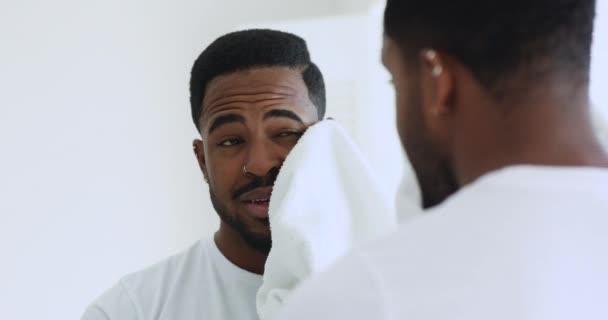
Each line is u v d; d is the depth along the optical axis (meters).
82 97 2.41
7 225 2.32
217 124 1.07
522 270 0.51
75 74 2.41
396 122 0.64
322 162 0.97
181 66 2.51
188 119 2.50
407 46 0.60
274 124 1.06
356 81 2.20
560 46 0.56
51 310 2.34
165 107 2.48
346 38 2.21
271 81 1.06
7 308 2.31
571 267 0.51
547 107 0.55
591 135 0.57
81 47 2.42
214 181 1.09
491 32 0.55
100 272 2.39
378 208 0.96
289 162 0.97
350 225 0.95
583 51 0.57
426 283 0.52
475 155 0.58
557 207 0.53
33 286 2.33
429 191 0.63
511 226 0.52
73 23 2.41
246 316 1.11
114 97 2.44
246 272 1.13
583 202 0.53
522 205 0.53
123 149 2.44
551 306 0.50
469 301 0.51
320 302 0.53
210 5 2.55
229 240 1.15
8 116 2.34
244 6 2.57
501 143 0.56
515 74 0.55
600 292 0.51
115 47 2.45
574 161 0.55
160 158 2.47
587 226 0.52
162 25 2.50
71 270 2.37
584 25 0.57
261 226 1.07
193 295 1.14
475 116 0.57
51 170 2.37
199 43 2.53
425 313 0.51
